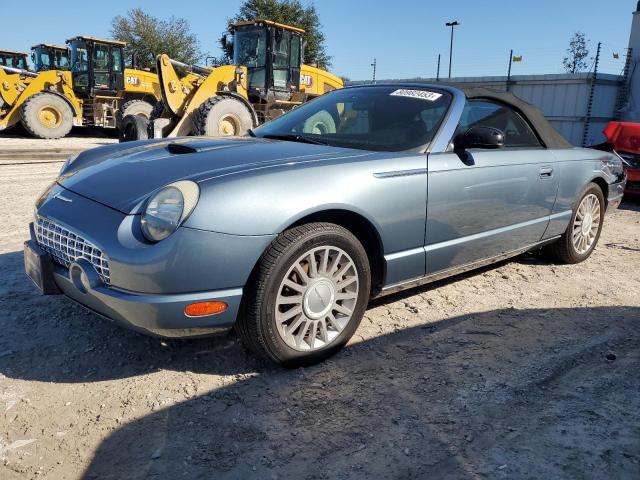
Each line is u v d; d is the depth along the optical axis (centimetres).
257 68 1375
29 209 621
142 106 1852
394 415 242
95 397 253
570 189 430
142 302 236
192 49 4816
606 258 502
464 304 373
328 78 1580
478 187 342
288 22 4053
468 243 346
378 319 344
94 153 341
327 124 365
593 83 1402
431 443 223
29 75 1970
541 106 1516
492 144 322
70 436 225
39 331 314
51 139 1833
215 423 235
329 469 208
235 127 1227
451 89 363
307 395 258
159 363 284
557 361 292
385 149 326
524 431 230
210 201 241
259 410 245
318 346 282
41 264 271
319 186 267
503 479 202
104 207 256
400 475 204
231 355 293
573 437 226
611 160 487
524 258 492
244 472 206
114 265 238
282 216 254
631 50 1422
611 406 250
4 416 237
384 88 387
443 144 330
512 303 378
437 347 308
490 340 318
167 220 236
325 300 279
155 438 225
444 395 258
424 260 321
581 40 3575
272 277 254
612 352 305
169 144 324
